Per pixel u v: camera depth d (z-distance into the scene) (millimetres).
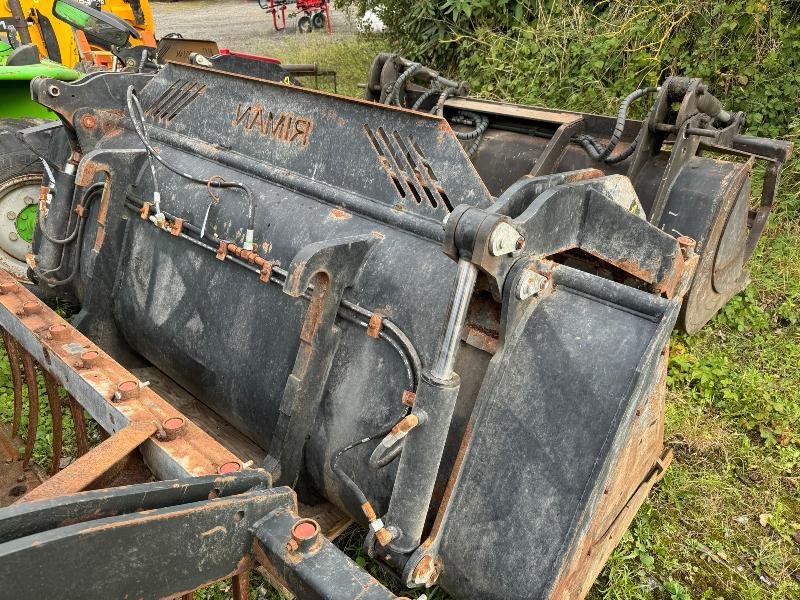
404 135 1946
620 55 5395
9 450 2520
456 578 1589
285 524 1261
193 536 1163
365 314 1809
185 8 17781
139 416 1598
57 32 5289
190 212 2361
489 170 3471
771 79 4852
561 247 1552
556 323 1547
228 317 2191
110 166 2488
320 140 2150
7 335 2344
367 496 1796
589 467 1432
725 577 2322
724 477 2762
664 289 1679
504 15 6211
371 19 8930
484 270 1322
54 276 2879
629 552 2371
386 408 1754
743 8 4852
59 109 2689
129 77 2875
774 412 3090
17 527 1041
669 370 3350
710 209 2787
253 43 11938
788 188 4609
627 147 3168
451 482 1561
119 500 1152
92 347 1913
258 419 2131
